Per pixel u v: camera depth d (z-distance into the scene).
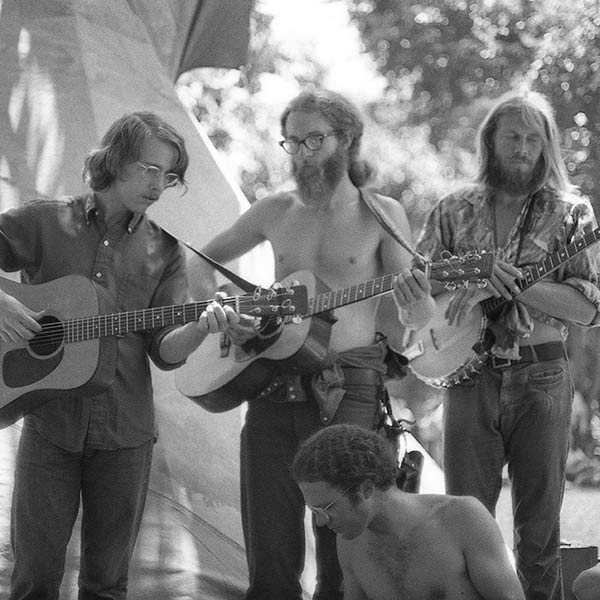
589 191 21.17
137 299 7.57
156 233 7.73
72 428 7.32
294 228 8.33
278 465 8.09
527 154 8.20
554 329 8.20
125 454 7.44
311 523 9.09
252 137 25.91
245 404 9.57
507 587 5.96
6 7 10.59
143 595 8.20
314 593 8.20
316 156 8.04
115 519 7.42
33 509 7.31
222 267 7.95
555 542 8.18
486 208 8.40
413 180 29.31
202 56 11.77
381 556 6.15
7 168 9.84
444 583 6.06
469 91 27.59
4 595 8.05
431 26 27.44
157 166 7.36
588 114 20.91
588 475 22.64
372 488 6.04
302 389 7.98
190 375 8.38
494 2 24.95
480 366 8.13
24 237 7.55
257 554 8.13
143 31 11.07
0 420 7.47
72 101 10.23
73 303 7.45
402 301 7.46
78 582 7.56
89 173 7.50
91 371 7.32
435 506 6.15
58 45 10.50
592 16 20.64
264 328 7.90
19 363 7.42
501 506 14.56
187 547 8.55
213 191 10.37
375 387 8.09
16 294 7.52
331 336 8.00
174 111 10.75
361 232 8.17
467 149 28.11
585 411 23.31
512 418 8.12
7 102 10.12
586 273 8.20
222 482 9.14
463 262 7.43
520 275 7.86
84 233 7.56
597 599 5.64
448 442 8.27
